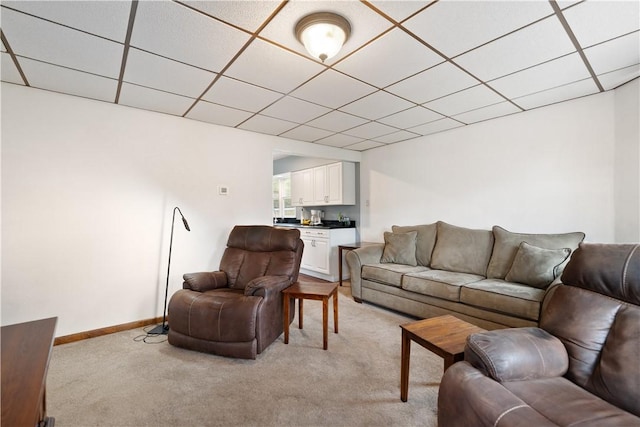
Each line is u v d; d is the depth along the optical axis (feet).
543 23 5.27
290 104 9.20
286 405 5.50
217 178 11.25
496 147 10.82
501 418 3.15
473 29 5.43
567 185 9.20
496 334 4.36
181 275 10.36
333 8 4.81
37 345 3.99
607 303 4.30
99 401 5.61
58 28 5.29
